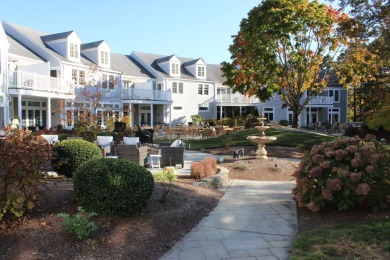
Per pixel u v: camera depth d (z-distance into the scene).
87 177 5.07
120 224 4.89
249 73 24.83
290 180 9.91
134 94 33.50
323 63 24.05
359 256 4.17
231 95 42.81
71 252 4.10
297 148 17.55
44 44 28.31
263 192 8.29
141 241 4.65
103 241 4.42
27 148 4.70
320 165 6.06
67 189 6.05
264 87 27.38
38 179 4.86
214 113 43.03
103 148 11.39
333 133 34.47
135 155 10.97
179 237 5.12
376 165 5.82
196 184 8.08
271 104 45.06
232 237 5.19
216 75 45.44
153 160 12.86
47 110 24.59
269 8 22.23
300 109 25.92
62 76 26.52
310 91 25.59
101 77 30.67
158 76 37.72
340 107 47.81
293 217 6.20
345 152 5.95
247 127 32.06
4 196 4.48
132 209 5.15
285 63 24.19
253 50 22.66
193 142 21.30
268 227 5.65
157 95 35.56
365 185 5.57
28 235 4.27
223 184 9.02
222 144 18.97
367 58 22.70
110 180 5.02
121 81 32.97
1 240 4.13
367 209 6.03
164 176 8.15
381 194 5.80
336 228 5.21
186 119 40.34
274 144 18.36
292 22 21.39
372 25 17.22
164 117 37.97
